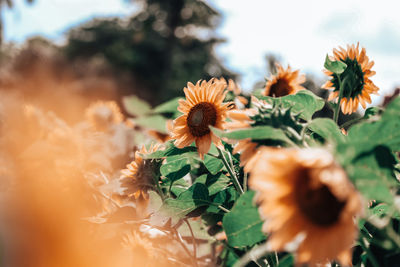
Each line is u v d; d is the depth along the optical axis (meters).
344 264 0.78
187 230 1.17
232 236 0.95
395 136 0.86
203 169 1.32
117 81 23.95
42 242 1.18
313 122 0.91
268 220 0.82
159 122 1.88
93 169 1.40
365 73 1.19
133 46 27.28
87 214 1.24
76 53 31.42
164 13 27.31
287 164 0.81
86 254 1.18
